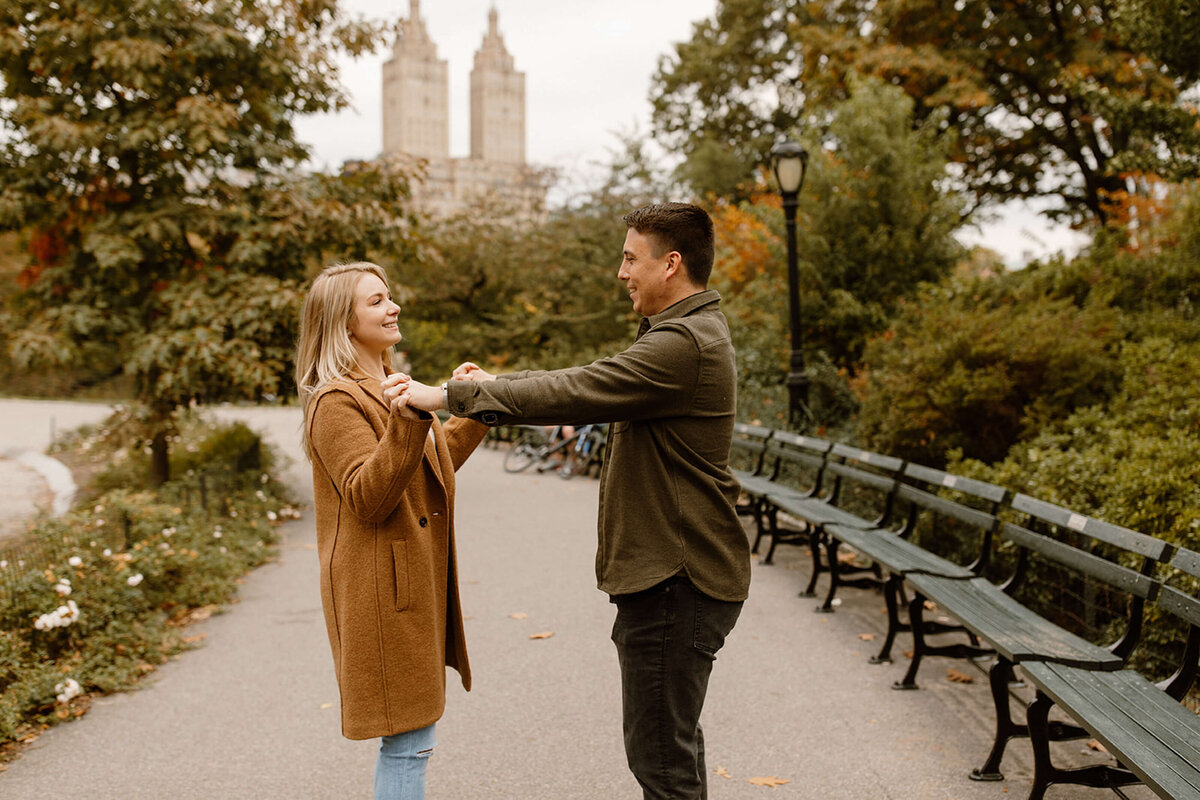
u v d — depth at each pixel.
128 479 10.73
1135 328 7.89
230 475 8.91
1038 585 5.12
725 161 24.73
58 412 24.95
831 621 5.46
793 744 3.69
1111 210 11.03
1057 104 16.56
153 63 8.45
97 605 4.99
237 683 4.64
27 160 9.09
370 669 2.35
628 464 2.38
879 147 11.41
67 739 3.95
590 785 3.37
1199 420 5.41
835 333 11.48
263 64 9.27
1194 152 8.44
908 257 11.36
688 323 2.36
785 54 25.94
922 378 7.47
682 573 2.34
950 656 4.25
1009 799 3.17
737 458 9.93
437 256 10.83
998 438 7.22
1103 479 4.80
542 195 24.84
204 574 6.43
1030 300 9.11
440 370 24.06
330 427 2.37
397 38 10.23
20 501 11.28
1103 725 2.61
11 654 4.35
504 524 9.11
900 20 16.53
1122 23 8.14
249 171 10.03
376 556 2.37
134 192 9.45
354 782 3.48
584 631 5.34
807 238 11.25
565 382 2.22
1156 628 4.04
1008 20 15.63
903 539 5.46
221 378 9.33
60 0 8.73
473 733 3.89
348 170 10.69
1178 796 2.19
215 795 3.39
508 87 163.25
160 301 9.22
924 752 3.58
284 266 9.81
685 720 2.39
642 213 2.48
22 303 9.64
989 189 19.08
